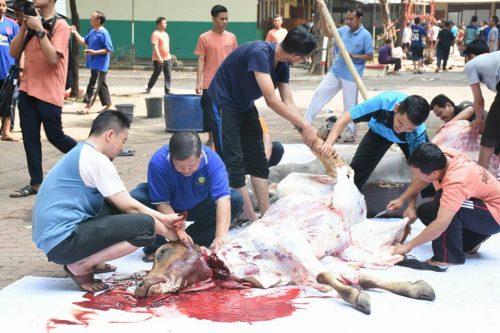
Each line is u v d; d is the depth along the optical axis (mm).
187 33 26000
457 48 40031
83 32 26031
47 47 6137
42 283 4035
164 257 3785
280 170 5816
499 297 3783
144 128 11234
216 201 4289
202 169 4246
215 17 9320
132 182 7199
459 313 3498
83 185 3766
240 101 5051
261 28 27812
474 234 4570
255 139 5207
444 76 23281
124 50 25984
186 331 3223
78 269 3828
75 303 3645
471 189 4238
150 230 3791
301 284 3906
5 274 4352
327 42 22750
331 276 3633
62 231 3697
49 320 3385
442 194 4289
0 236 5285
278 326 3279
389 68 26781
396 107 4879
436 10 44969
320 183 4906
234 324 3307
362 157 5320
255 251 3977
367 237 4547
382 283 3787
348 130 9508
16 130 10578
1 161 8367
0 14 8945
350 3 38000
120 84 19000
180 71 24500
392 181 5406
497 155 6402
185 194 4383
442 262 4430
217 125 5125
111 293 3814
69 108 13242
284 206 4289
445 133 6438
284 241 3863
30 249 4941
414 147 5121
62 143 6602
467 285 4000
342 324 3314
